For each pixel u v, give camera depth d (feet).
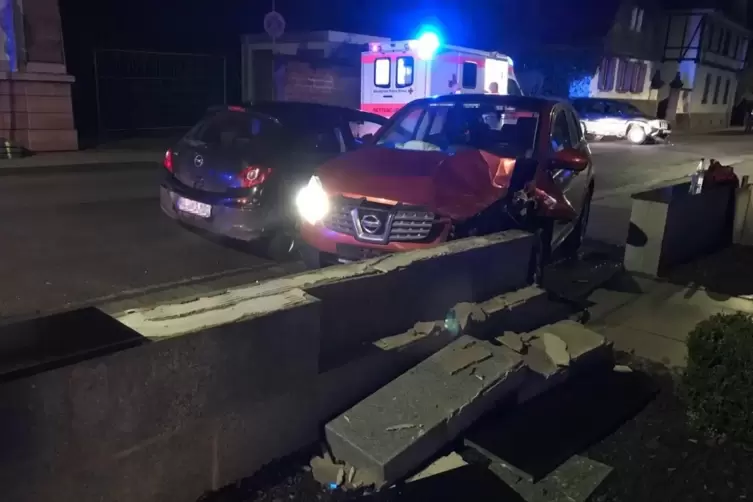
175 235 24.13
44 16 42.37
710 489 10.40
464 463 10.62
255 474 9.93
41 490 7.46
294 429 10.34
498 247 14.90
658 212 21.39
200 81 61.62
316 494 9.64
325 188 16.93
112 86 54.75
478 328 13.73
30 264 19.53
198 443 9.02
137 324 8.79
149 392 8.25
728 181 26.37
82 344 8.01
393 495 9.70
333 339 11.40
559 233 21.21
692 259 24.17
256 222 20.59
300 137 21.99
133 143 52.06
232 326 8.99
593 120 81.51
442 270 13.39
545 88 95.76
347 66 59.16
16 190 31.32
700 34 119.65
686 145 81.35
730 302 19.26
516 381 11.94
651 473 10.77
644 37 114.32
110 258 20.63
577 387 13.50
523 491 10.09
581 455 11.12
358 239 16.16
